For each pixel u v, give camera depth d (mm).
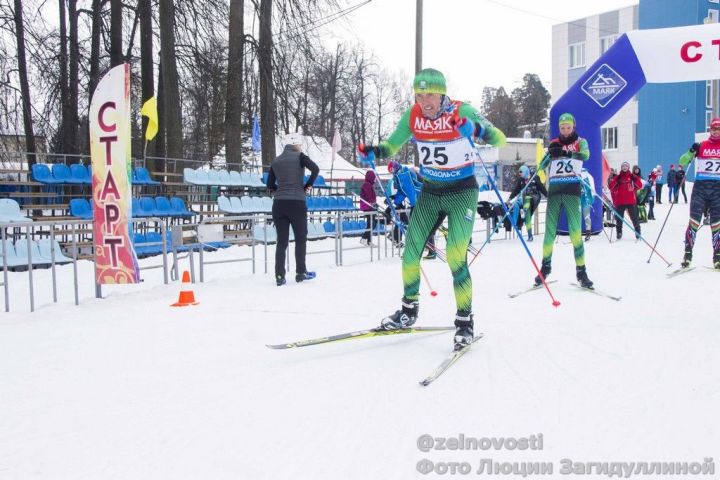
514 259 8688
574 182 5797
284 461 2211
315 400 2861
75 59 14773
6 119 12688
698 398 2760
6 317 5059
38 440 2455
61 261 9258
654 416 2557
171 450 2328
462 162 3670
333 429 2502
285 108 14836
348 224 10898
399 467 2143
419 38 15031
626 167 10977
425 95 3541
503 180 30578
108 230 5598
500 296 5645
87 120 16734
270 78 14188
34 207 10375
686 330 4082
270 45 14078
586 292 5754
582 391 2900
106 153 5480
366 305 5293
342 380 3164
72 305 5555
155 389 3076
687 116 28391
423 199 3869
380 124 47250
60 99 14484
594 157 11570
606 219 13578
